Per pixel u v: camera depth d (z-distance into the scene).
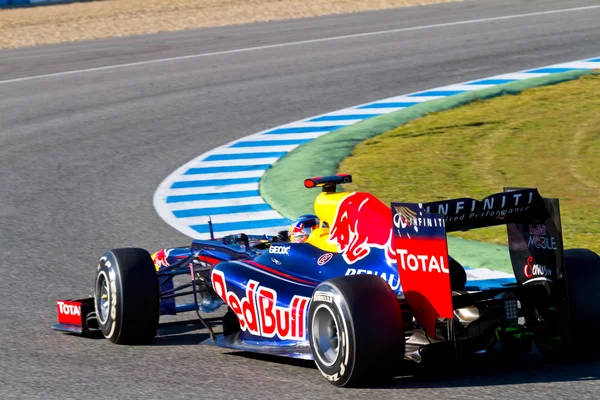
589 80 67.88
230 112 64.50
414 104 63.50
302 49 89.25
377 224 21.52
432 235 19.11
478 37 89.44
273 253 24.36
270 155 52.25
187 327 27.20
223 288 24.47
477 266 31.36
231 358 23.05
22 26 122.88
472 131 55.66
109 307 24.33
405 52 83.81
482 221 19.78
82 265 34.28
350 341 18.75
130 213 42.06
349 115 61.47
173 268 26.67
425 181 45.09
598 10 101.25
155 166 51.41
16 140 59.69
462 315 20.11
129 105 68.69
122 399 19.77
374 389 19.33
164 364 22.66
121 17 126.44
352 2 127.88
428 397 18.58
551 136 53.41
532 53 79.62
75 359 23.42
